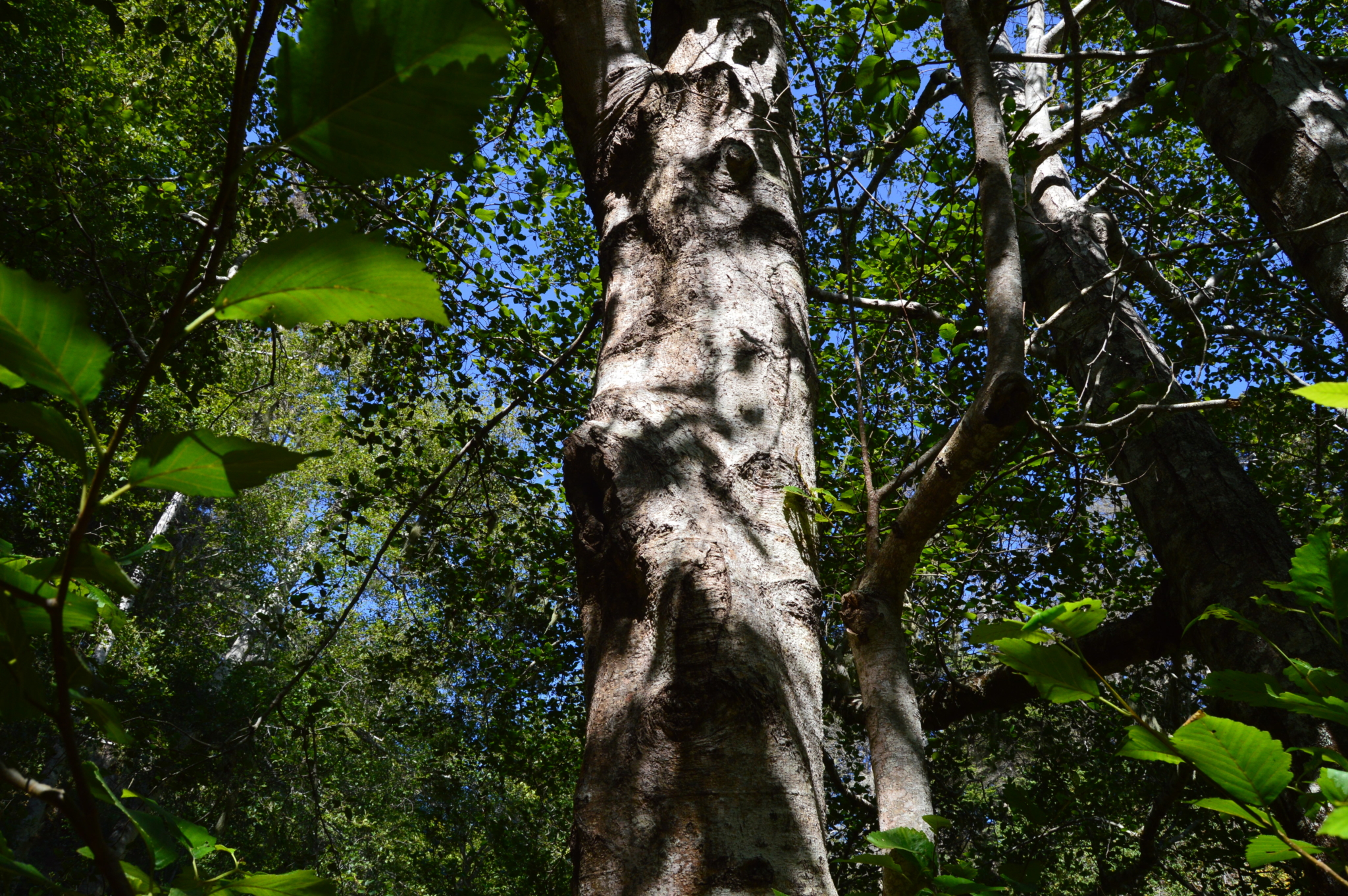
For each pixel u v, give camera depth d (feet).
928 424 13.14
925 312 13.30
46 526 30.25
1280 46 12.26
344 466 46.57
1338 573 1.88
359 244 1.11
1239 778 1.61
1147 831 17.79
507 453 23.72
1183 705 15.35
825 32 19.03
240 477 1.19
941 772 21.08
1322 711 1.75
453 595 24.93
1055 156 19.33
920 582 18.85
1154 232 13.47
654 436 6.03
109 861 1.06
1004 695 14.96
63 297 1.12
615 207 7.68
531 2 8.83
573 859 4.87
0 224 19.86
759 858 4.49
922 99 12.68
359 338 23.43
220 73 23.94
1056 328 16.07
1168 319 24.00
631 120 7.86
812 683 5.37
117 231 24.50
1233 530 11.18
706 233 7.11
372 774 40.14
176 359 21.33
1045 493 19.63
